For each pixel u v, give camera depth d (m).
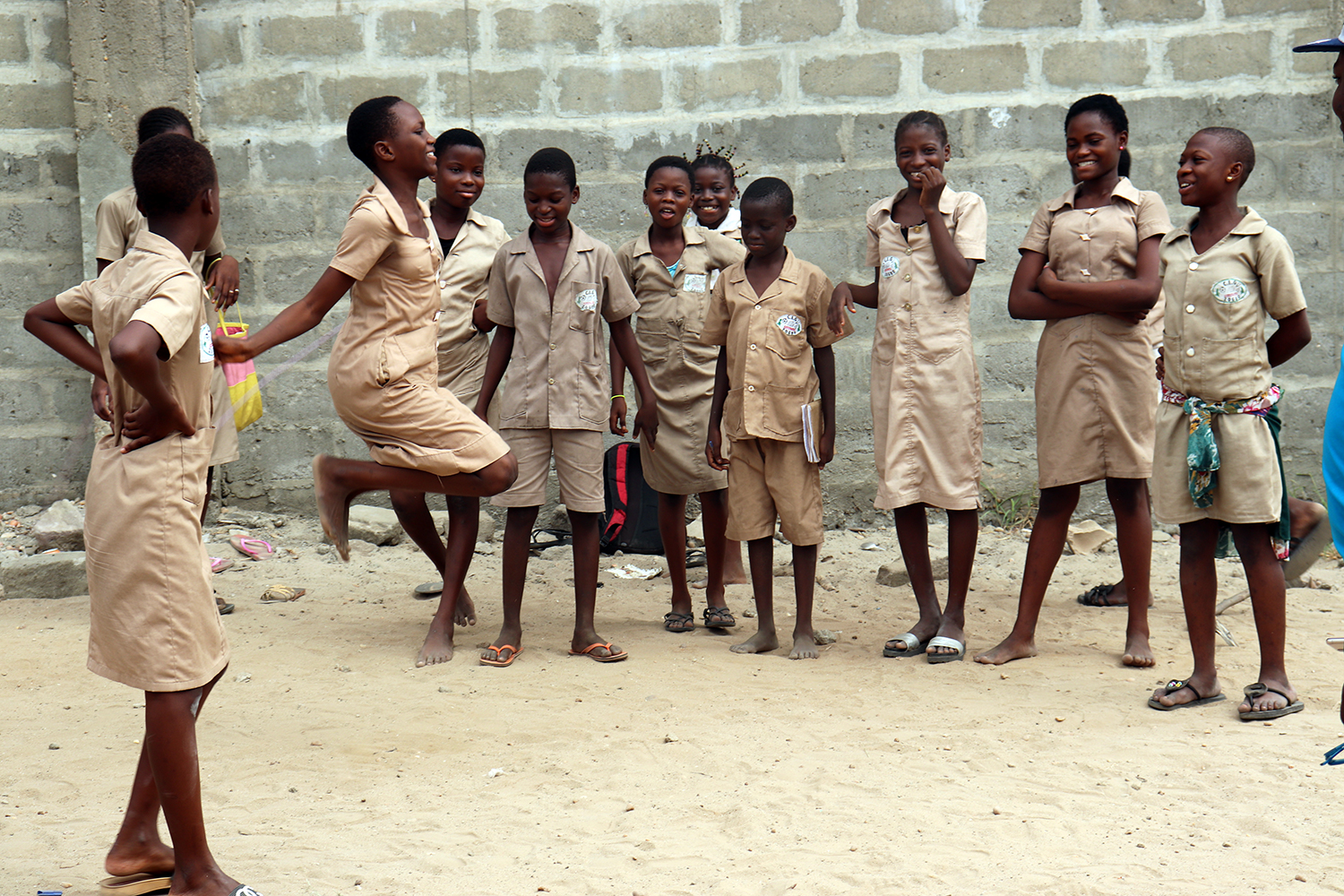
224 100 7.05
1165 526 6.78
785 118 6.95
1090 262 4.57
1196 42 6.75
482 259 5.43
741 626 5.34
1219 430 3.93
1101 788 3.33
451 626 4.83
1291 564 2.88
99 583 2.58
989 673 4.52
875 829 3.05
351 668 4.64
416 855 2.94
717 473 5.27
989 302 6.96
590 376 4.80
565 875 2.81
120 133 6.92
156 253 2.63
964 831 3.03
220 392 5.45
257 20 6.99
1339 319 6.80
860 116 6.93
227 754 3.73
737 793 3.34
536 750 3.74
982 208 4.73
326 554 6.52
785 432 4.75
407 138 3.79
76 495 7.18
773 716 4.04
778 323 4.74
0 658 4.76
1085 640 4.96
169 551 2.57
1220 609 5.26
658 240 5.52
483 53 6.98
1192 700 4.07
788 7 6.89
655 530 6.58
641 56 6.98
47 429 7.14
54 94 7.05
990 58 6.85
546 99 7.00
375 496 7.17
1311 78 6.70
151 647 2.55
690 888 2.73
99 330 2.63
